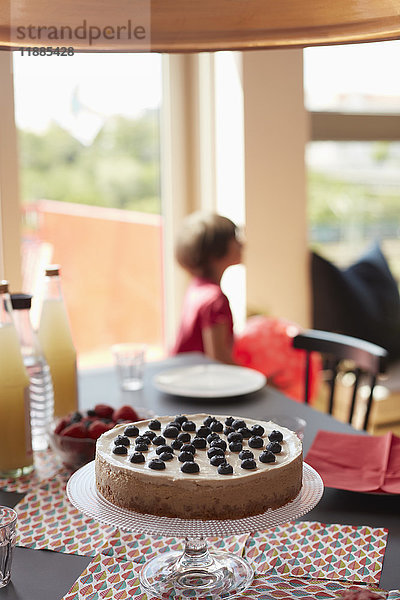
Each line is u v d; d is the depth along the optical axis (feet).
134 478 3.00
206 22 3.72
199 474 3.00
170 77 9.59
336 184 10.30
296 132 9.50
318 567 3.19
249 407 5.37
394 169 10.65
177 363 6.84
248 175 9.25
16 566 3.26
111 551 3.38
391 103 10.44
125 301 9.85
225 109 9.37
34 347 4.75
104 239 9.57
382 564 3.20
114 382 6.13
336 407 10.09
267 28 3.75
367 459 4.18
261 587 3.05
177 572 3.16
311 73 9.78
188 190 9.95
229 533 2.81
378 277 10.28
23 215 8.87
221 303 7.66
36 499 3.97
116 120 9.36
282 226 9.59
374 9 3.45
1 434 4.24
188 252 7.93
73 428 4.16
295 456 3.16
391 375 10.19
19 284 8.49
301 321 9.87
